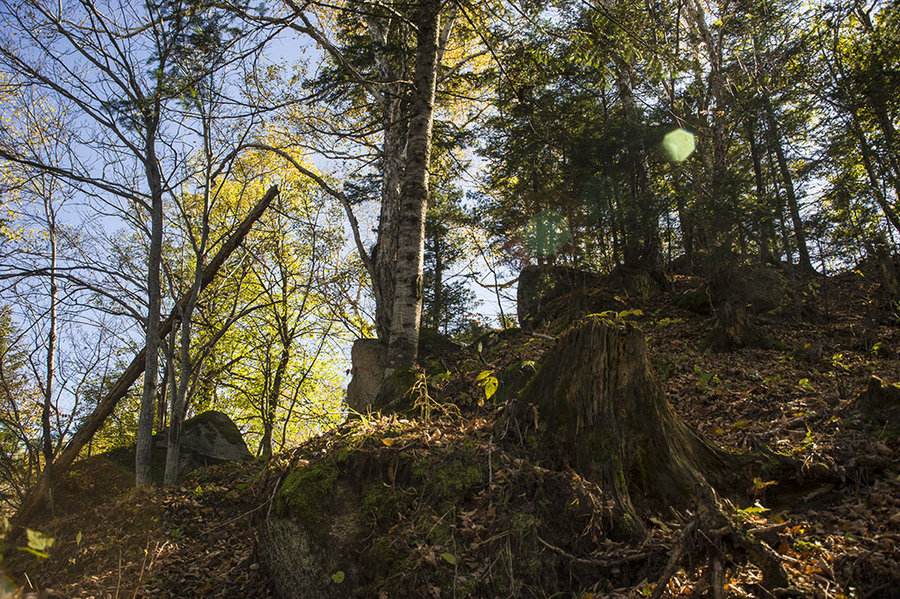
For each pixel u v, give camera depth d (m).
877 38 16.38
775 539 3.69
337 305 19.50
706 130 17.94
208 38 7.71
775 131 17.70
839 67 17.41
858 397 5.47
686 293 15.41
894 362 8.58
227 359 21.41
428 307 26.94
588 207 18.34
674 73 8.85
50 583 5.41
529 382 4.89
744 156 21.00
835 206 14.66
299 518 4.10
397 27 14.20
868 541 3.60
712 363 9.41
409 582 3.59
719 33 18.75
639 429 4.34
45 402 9.04
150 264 9.09
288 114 12.90
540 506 3.90
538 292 20.62
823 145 17.47
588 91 18.94
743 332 10.80
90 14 8.46
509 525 3.78
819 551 3.59
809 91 17.89
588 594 3.48
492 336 15.84
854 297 14.07
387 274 15.05
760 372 8.57
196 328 17.11
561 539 3.78
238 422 23.75
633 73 17.66
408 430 4.67
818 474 4.35
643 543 3.68
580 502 3.88
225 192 17.41
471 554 3.72
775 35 19.28
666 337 12.59
